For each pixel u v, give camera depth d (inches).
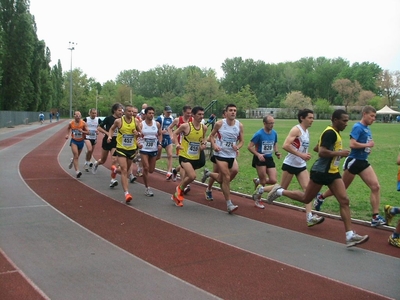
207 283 177.3
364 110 272.7
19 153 706.8
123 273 187.5
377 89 3907.5
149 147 361.7
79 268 192.7
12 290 168.7
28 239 234.5
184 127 316.2
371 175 270.2
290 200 353.7
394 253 221.5
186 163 317.4
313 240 242.7
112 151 448.1
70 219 278.5
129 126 333.1
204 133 319.9
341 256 215.2
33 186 391.9
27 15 1953.7
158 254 213.3
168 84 4158.5
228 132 298.7
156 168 533.0
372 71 4018.2
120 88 3683.6
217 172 339.6
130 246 225.5
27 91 2230.6
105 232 250.7
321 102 3585.1
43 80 2893.7
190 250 220.4
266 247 227.9
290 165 286.8
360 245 234.7
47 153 711.7
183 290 170.1
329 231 262.5
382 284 179.5
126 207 316.8
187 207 322.7
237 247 227.0
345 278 185.5
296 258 210.8
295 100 3572.8
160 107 3366.1
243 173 510.9
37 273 186.2
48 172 482.3
